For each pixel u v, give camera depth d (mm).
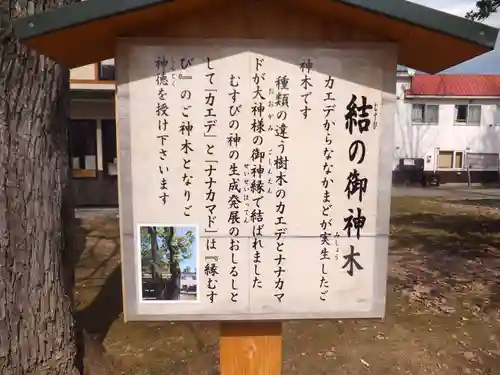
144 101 2018
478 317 5305
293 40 2014
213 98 2025
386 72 2045
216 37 2031
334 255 2129
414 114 23984
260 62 2018
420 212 13898
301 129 2055
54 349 2975
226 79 2020
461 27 1809
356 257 2131
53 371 2961
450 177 24391
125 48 1992
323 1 1836
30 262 2832
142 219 2072
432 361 4270
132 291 2113
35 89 2775
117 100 2010
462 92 24156
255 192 2076
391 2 1786
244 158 2059
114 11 1763
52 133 2914
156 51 1999
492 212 13875
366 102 2057
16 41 2652
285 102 2041
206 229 2086
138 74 2006
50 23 1797
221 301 2133
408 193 20375
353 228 2115
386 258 2135
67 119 3094
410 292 6180
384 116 2066
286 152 2062
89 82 10766
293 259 2121
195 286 2121
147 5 1764
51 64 2842
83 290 6137
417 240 9617
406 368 4137
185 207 2074
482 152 24281
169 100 2021
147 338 4676
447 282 6633
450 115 23984
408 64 2441
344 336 4805
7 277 2723
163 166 2051
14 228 2740
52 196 2936
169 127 2033
